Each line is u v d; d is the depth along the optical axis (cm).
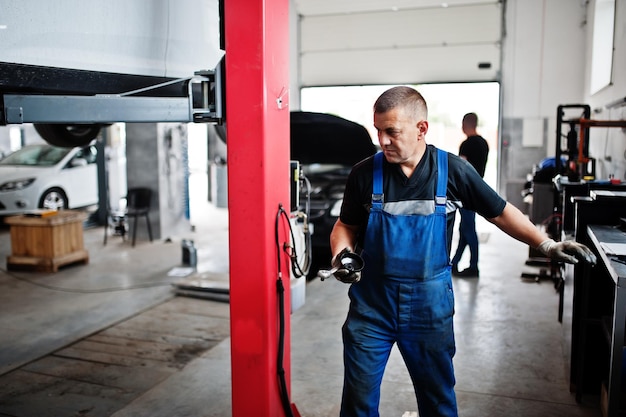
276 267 224
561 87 973
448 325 191
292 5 1113
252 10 204
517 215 192
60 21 212
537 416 272
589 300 288
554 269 503
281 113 224
